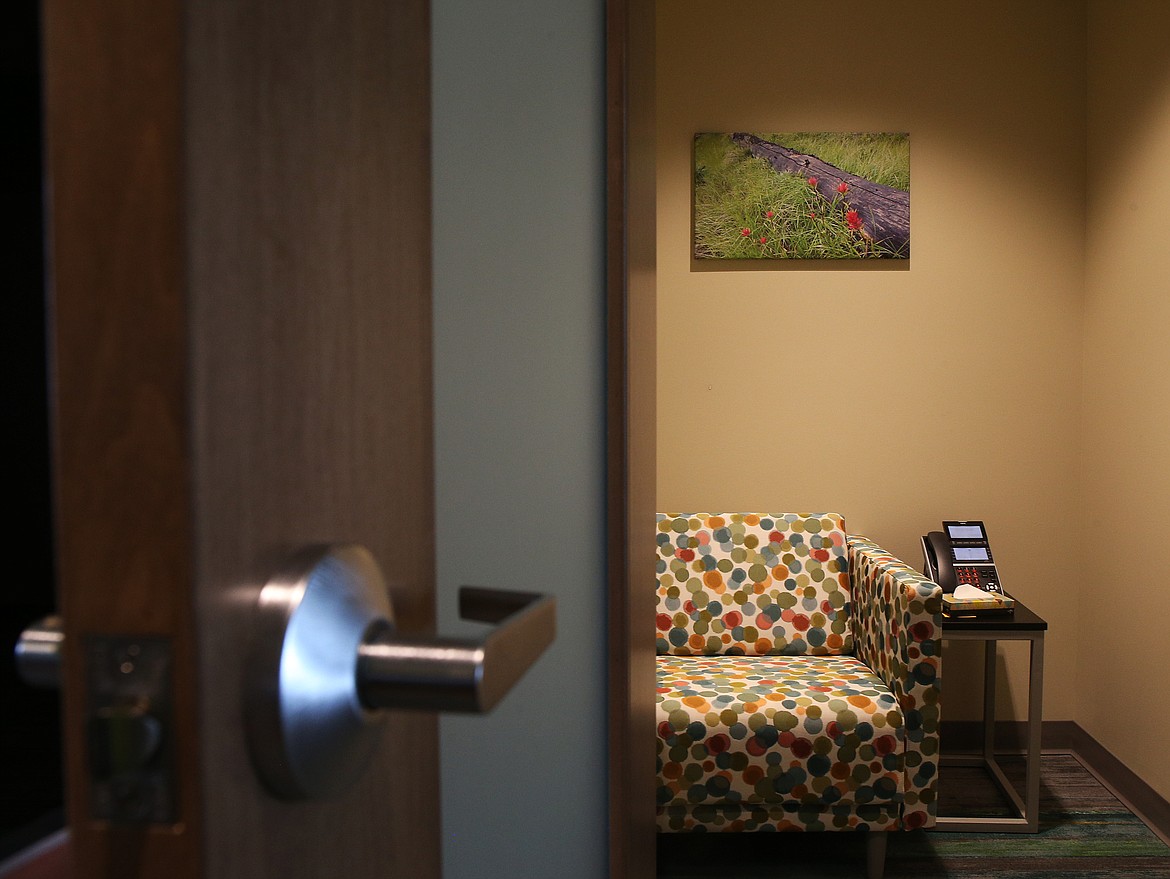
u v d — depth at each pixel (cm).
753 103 268
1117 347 244
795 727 198
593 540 90
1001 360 269
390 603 29
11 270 78
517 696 73
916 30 266
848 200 267
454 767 66
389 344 29
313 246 24
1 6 74
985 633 220
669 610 249
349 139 26
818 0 267
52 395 18
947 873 202
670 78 269
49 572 80
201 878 19
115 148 18
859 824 199
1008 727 271
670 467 273
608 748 89
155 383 18
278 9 22
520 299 75
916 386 270
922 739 199
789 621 247
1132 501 234
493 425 72
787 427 271
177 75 18
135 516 18
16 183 77
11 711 77
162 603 18
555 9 80
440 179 64
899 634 204
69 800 19
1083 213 266
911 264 269
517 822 75
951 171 267
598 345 90
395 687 24
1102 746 252
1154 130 222
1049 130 266
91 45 18
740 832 218
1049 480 270
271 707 21
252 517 21
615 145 84
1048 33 264
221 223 20
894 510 271
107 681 19
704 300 271
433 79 62
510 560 75
